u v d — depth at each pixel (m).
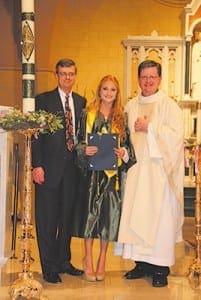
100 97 4.20
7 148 3.93
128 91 8.15
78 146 4.13
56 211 4.24
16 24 6.85
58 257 4.40
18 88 6.92
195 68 8.31
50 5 6.75
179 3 8.49
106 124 4.17
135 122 4.13
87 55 8.45
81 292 3.98
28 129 3.55
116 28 8.48
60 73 4.22
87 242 4.27
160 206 4.07
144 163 4.13
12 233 4.91
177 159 4.09
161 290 4.05
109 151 4.13
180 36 8.38
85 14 8.45
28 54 3.98
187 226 7.08
